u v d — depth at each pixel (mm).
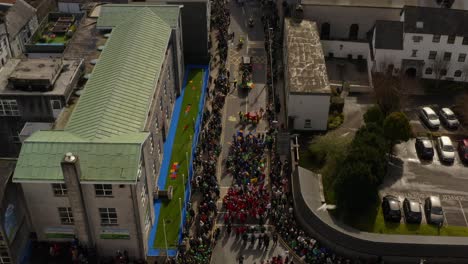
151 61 75125
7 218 57500
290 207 70375
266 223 68688
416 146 80750
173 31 85438
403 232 66188
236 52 106938
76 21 111312
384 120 76625
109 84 68250
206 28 97500
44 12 117562
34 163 57406
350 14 102188
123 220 59969
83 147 57938
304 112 83188
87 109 65125
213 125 84438
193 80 96875
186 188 73312
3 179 57156
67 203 59812
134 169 56594
